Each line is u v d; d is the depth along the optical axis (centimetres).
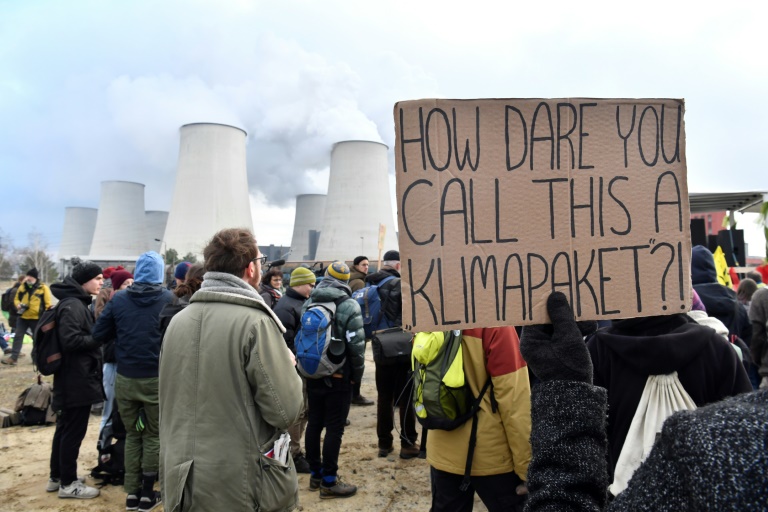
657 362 142
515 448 200
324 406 362
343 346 341
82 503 353
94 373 361
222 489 170
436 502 223
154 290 330
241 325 180
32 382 734
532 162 115
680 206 117
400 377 430
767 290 354
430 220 113
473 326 112
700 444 47
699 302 212
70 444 360
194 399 177
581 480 77
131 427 332
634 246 115
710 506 44
